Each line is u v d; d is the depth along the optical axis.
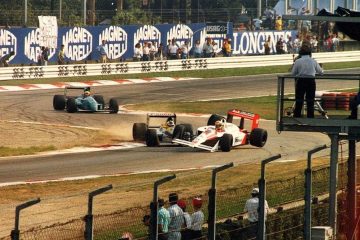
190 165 51.38
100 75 104.62
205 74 110.31
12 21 125.94
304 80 31.75
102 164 51.69
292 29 133.25
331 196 31.03
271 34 123.50
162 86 99.00
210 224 26.80
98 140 61.62
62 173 48.44
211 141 56.91
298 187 36.81
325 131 31.20
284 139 63.41
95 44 108.00
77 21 128.25
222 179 45.97
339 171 40.69
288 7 136.38
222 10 147.25
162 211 28.12
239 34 120.25
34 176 47.34
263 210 28.19
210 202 26.80
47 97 86.44
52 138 61.97
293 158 54.69
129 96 90.25
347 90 99.00
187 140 57.44
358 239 32.56
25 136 62.69
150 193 41.59
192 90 96.44
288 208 33.50
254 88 99.56
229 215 32.53
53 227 29.03
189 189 42.59
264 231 28.27
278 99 31.58
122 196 40.78
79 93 91.19
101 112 76.44
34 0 152.50
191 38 116.12
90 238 23.72
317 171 38.47
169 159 53.59
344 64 123.44
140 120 72.81
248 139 59.22
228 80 106.31
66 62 105.50
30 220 35.09
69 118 72.38
